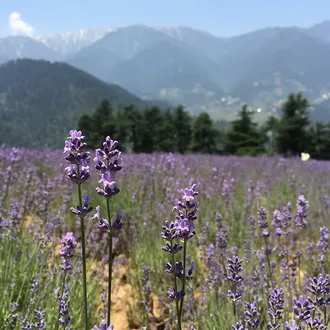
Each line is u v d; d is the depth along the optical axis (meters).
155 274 4.90
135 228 6.02
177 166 9.57
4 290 3.57
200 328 3.72
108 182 2.18
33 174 6.55
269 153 54.34
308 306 2.31
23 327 2.83
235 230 6.20
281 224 4.62
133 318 4.18
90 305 3.86
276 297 2.68
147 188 7.63
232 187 7.81
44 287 3.88
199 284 4.81
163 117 70.44
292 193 8.38
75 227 6.18
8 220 4.91
